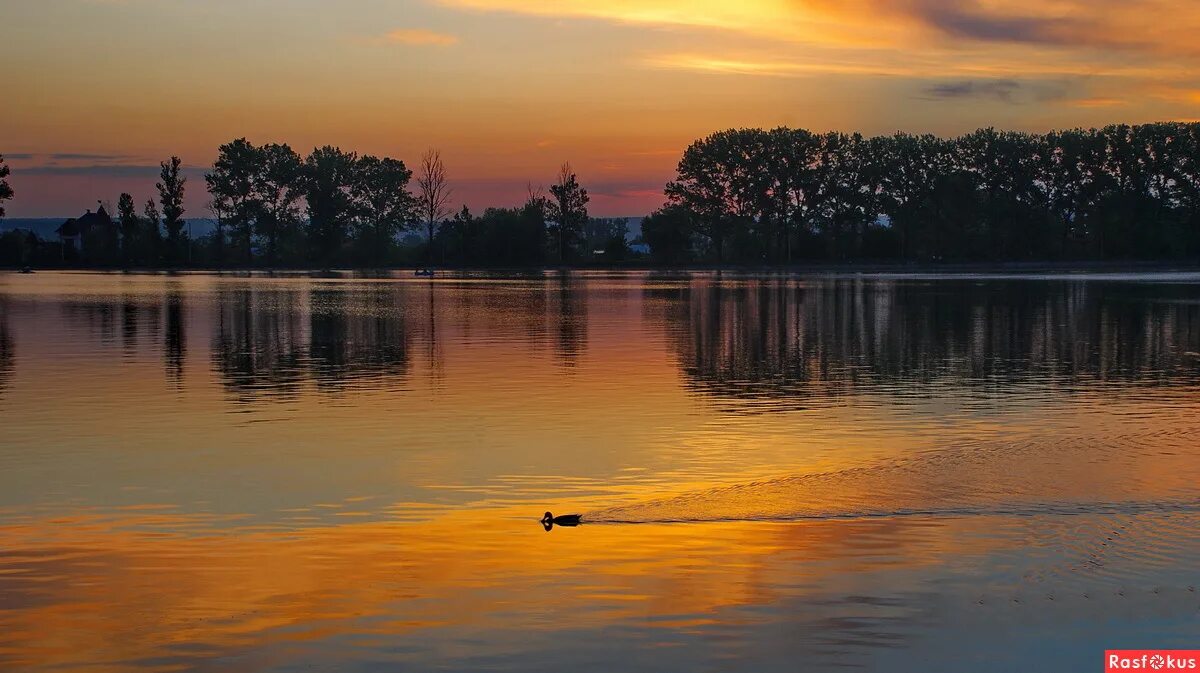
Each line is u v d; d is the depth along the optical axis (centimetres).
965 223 18512
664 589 1226
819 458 1995
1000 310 6519
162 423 2420
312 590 1238
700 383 3119
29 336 4653
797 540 1403
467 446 2139
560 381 3167
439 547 1409
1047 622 1113
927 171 19025
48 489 1767
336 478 1845
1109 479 1725
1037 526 1445
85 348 4141
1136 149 18288
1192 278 12106
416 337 4675
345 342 4422
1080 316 5969
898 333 4897
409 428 2352
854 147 19188
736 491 1700
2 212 17612
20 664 1041
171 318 5803
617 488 1764
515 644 1074
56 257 18850
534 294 8831
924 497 1620
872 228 19275
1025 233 18538
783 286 10444
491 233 18512
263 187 19825
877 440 2177
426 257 19638
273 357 3834
